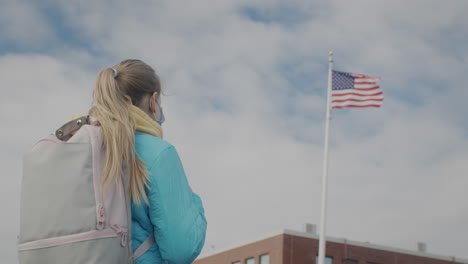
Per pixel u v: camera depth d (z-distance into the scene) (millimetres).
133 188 1940
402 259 38875
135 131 2102
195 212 2057
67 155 1854
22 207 1828
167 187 1987
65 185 1810
